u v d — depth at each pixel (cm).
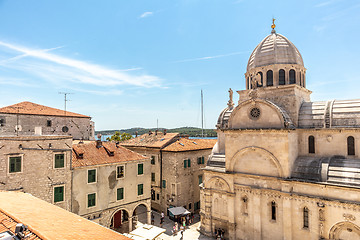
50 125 5097
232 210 3275
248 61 4009
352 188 2411
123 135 9400
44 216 1631
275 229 2912
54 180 2908
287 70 3459
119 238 1395
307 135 3080
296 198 2770
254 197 3084
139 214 4559
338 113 2925
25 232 1248
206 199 3591
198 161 4869
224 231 3397
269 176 2984
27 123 4738
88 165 3188
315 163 2828
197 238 3453
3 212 1574
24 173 2702
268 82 3562
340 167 2647
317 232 2608
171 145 4688
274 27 3822
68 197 3006
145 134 6088
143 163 3831
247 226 3150
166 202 4522
